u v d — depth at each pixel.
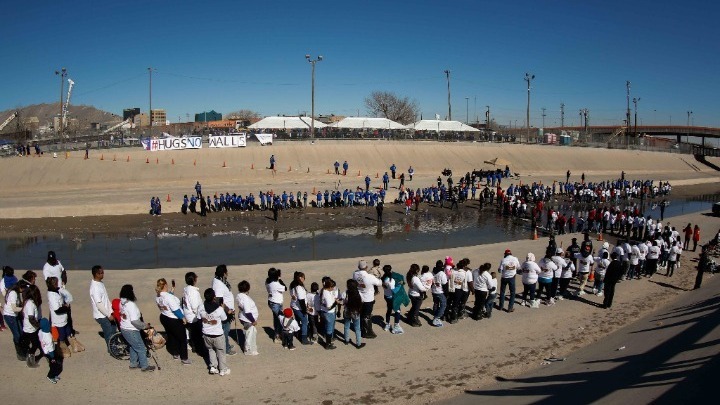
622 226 34.31
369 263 23.66
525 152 78.31
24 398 10.48
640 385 10.03
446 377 12.02
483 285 15.74
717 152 102.19
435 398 10.94
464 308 16.23
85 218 37.91
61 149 60.56
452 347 13.86
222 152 60.28
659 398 9.19
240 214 40.16
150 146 58.34
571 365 12.33
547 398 10.10
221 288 12.50
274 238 32.47
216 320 11.46
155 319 15.80
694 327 13.77
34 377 11.38
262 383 11.50
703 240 32.81
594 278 20.19
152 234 33.25
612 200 53.25
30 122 119.31
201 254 28.12
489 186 55.06
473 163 70.38
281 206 42.12
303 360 12.73
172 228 35.09
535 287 18.80
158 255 27.84
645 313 17.38
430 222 38.94
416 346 13.85
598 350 13.45
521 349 13.88
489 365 12.76
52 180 49.56
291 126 74.62
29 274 12.25
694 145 103.62
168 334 12.45
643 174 77.81
